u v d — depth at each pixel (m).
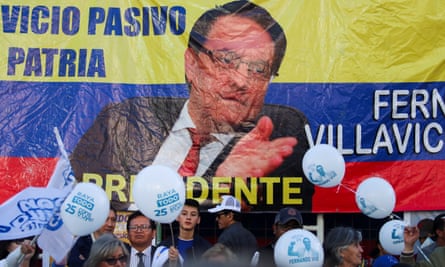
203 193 7.65
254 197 7.68
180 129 7.70
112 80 7.70
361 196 6.75
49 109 7.65
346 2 7.84
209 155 7.69
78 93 7.68
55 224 6.25
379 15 7.84
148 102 7.71
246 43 7.76
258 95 7.74
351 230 5.65
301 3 7.82
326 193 7.70
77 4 7.75
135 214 7.04
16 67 7.65
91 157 7.64
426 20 7.85
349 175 7.73
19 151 7.58
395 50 7.82
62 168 6.35
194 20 7.76
